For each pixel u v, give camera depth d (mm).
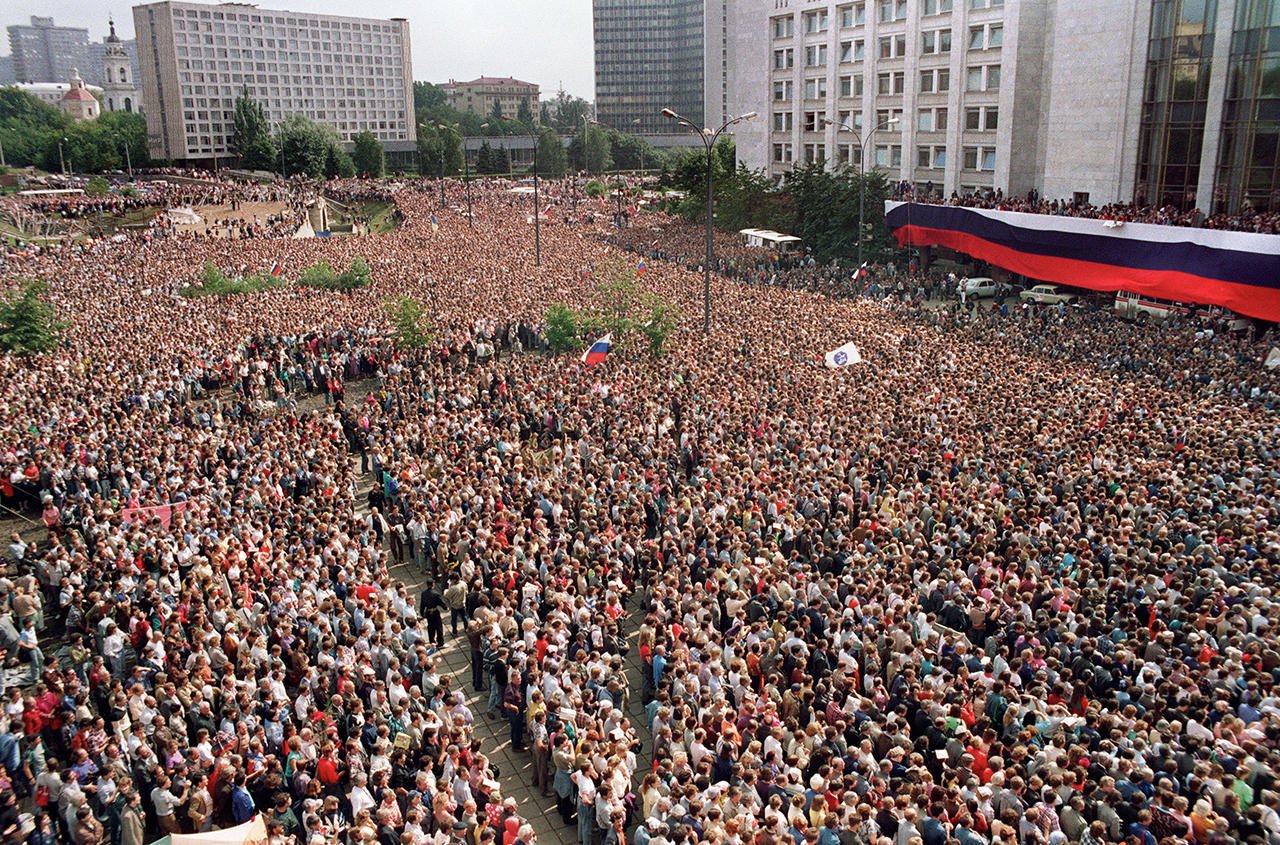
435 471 26266
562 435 29844
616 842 13234
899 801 12070
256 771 14016
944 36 75812
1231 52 49188
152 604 18578
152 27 190750
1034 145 70312
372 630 17656
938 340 40219
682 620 17969
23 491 27438
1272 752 13250
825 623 17453
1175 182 53531
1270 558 19234
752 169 105250
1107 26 56062
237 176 154375
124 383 35344
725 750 13742
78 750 13992
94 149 168125
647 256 70438
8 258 69188
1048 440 26188
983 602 17719
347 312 47406
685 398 31375
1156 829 12008
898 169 83188
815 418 28453
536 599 18875
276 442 28250
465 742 13945
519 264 63562
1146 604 17500
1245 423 27328
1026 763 13242
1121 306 49500
